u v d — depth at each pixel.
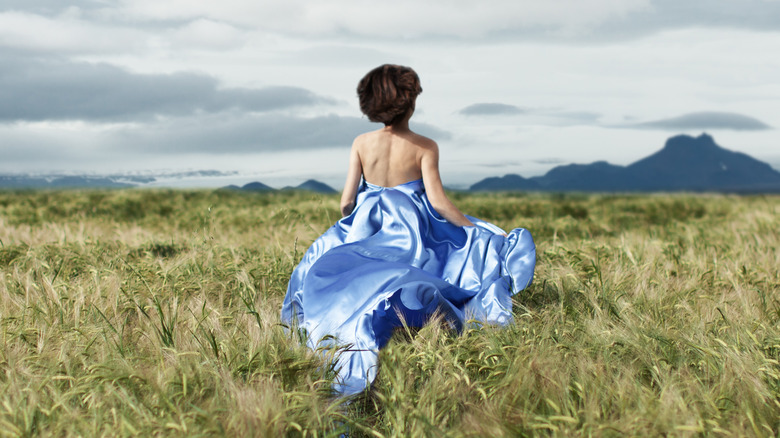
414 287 3.14
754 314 3.61
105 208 13.48
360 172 4.08
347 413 2.46
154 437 2.09
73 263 5.15
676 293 4.03
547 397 2.33
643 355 2.78
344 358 2.81
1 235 6.87
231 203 15.39
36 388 2.38
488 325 3.15
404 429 2.17
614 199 19.47
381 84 3.73
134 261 5.41
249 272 4.61
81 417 2.14
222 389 2.40
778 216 10.20
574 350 2.84
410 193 3.88
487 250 3.83
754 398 2.35
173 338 2.96
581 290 3.97
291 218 7.79
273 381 2.47
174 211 13.37
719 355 2.71
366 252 3.68
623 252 5.58
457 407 2.41
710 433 2.11
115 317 3.43
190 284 4.27
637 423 2.11
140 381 2.44
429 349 2.79
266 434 2.05
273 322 3.21
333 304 3.16
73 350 2.84
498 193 22.94
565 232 9.29
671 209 15.70
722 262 5.41
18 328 3.09
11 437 2.05
